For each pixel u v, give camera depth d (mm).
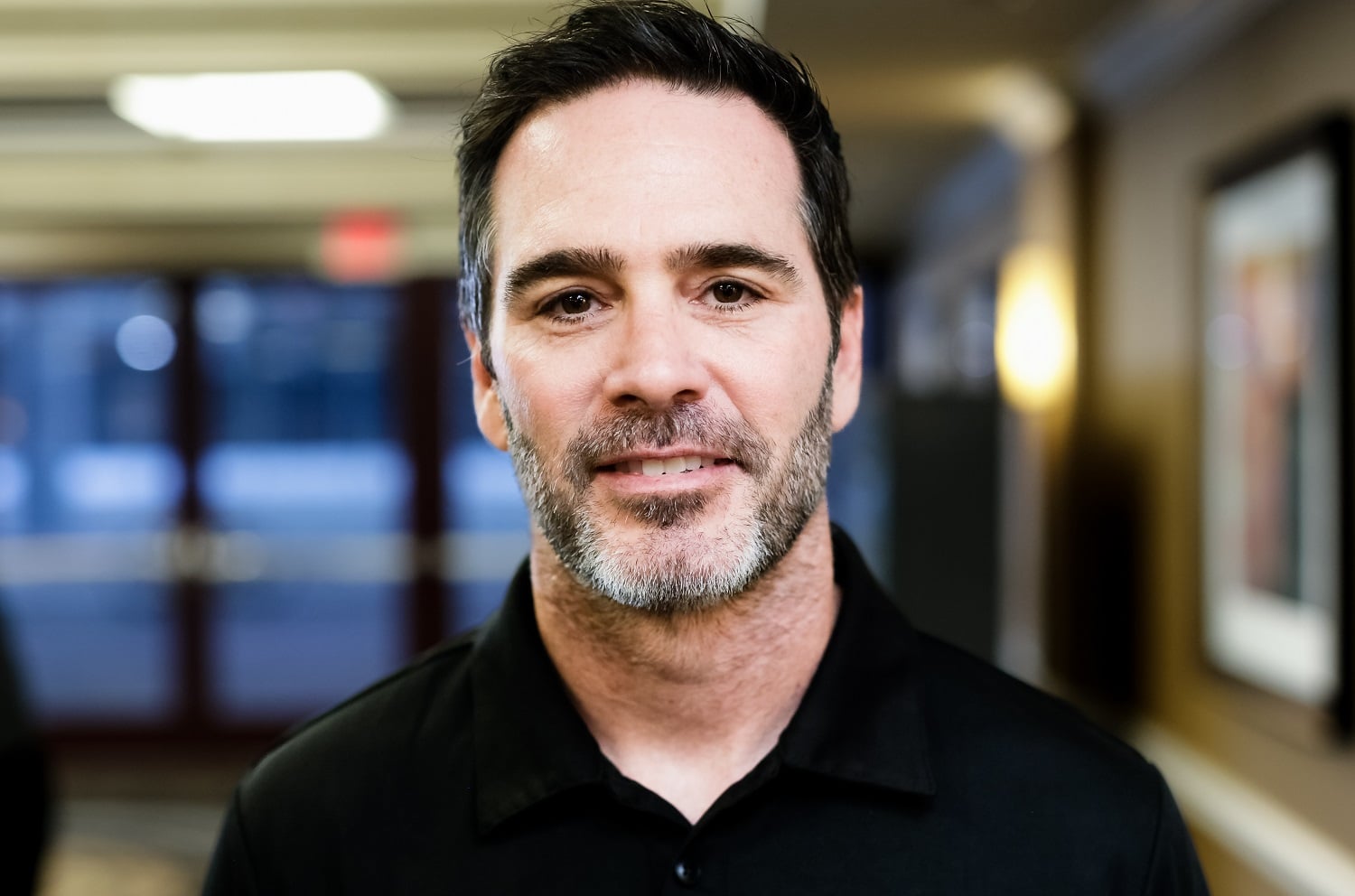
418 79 3320
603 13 778
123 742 4941
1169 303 2729
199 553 4938
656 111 746
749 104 775
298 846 814
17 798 1812
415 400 5023
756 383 738
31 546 4926
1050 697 877
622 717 803
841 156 862
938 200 4914
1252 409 2271
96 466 4949
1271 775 2230
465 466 5043
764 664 789
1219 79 2428
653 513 723
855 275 896
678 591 719
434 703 868
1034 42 2744
